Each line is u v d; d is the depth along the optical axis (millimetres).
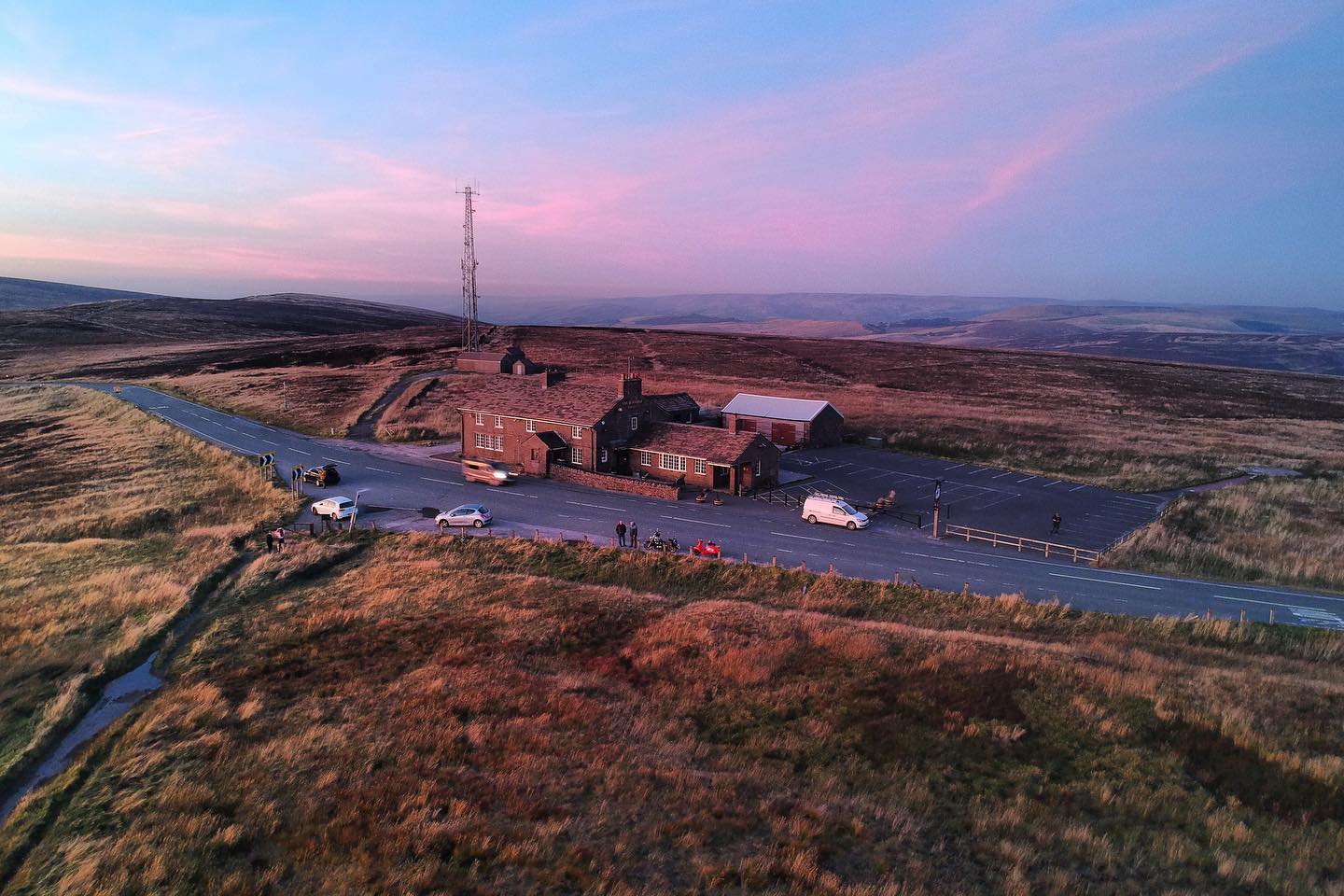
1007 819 19688
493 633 34281
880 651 30359
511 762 22812
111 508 62500
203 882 17562
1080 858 18188
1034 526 55625
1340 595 42062
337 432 90188
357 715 26406
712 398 117750
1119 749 22891
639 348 182500
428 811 20156
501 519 55312
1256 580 44938
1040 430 96625
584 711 26203
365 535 52219
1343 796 20047
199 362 158375
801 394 123625
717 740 24609
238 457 74750
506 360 133250
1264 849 18297
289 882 17609
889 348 195250
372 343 188750
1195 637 35500
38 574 45906
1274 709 25078
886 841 18812
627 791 21141
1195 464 79688
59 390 125938
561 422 69438
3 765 25000
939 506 60781
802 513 57156
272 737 25016
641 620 35938
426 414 99938
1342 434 98438
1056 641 33812
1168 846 18547
